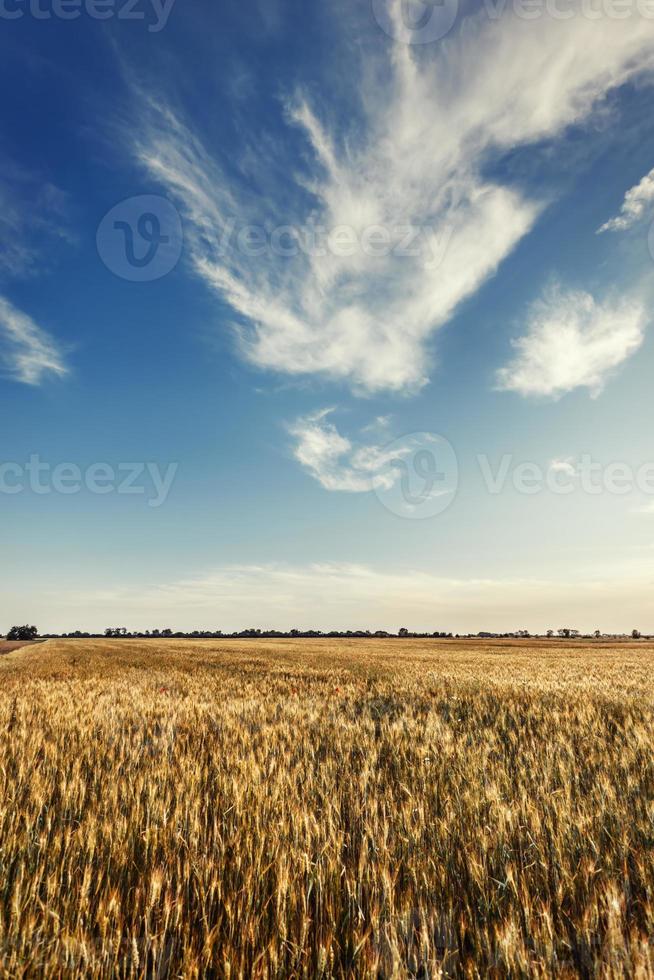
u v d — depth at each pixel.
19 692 12.67
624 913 2.38
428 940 2.12
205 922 2.31
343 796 3.94
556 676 16.67
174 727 6.94
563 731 6.72
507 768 4.78
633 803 3.70
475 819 3.37
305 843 3.05
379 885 2.65
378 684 13.66
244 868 2.81
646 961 1.96
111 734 6.65
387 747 5.89
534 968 1.96
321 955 2.11
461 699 10.15
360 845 3.11
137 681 16.11
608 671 19.80
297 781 4.41
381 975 2.12
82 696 11.25
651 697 9.94
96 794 4.13
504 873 2.73
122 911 2.57
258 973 2.04
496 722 7.52
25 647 68.94
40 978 2.05
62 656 38.06
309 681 15.36
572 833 3.12
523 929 2.29
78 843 3.07
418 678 15.41
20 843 3.08
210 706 9.09
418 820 3.40
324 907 2.52
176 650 45.06
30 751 5.50
